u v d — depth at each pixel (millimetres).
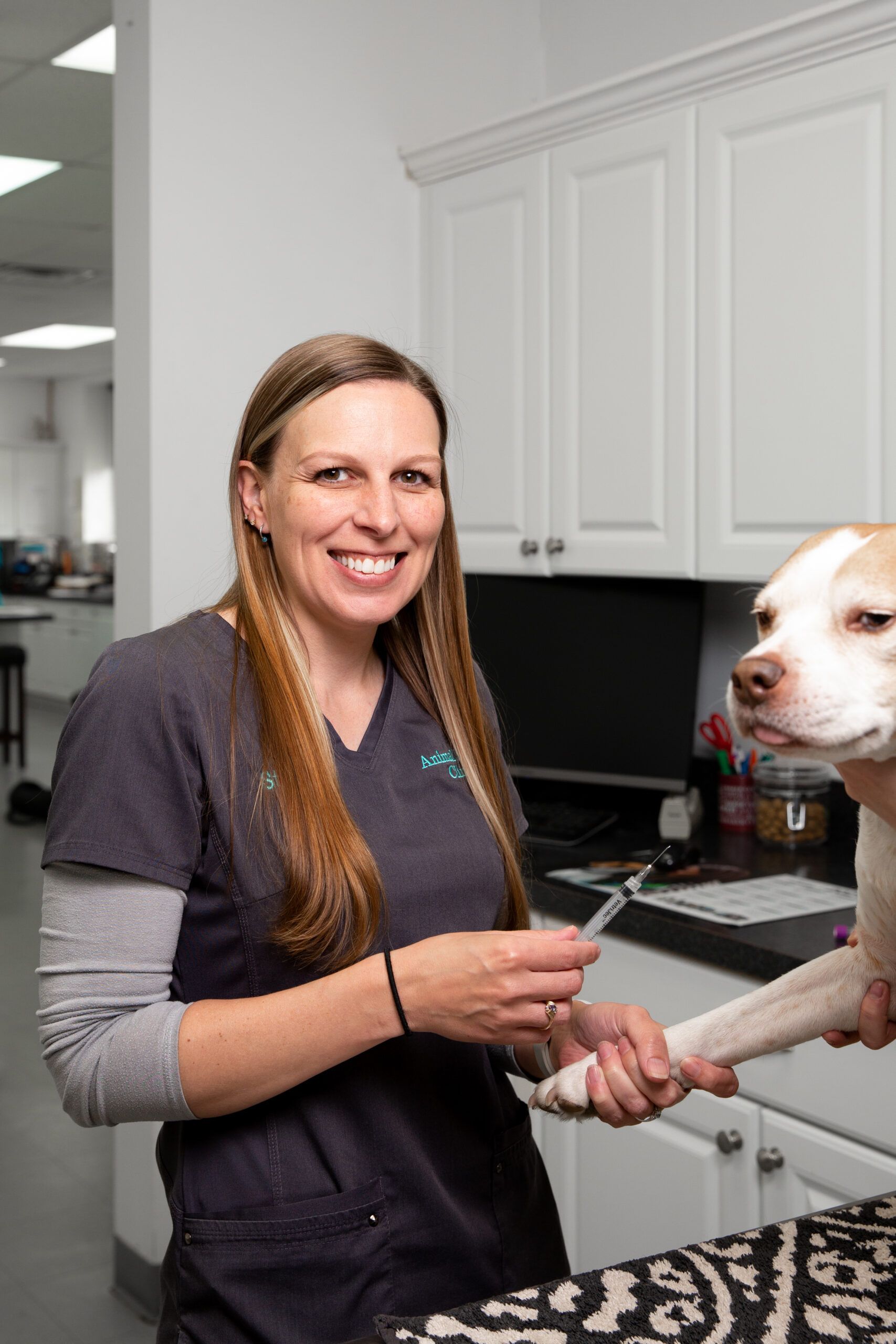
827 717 826
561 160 2291
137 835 933
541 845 2340
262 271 2389
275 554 1044
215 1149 989
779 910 1847
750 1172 1711
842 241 1865
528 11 2781
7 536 10641
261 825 970
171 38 2246
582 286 2273
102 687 967
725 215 2029
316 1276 971
